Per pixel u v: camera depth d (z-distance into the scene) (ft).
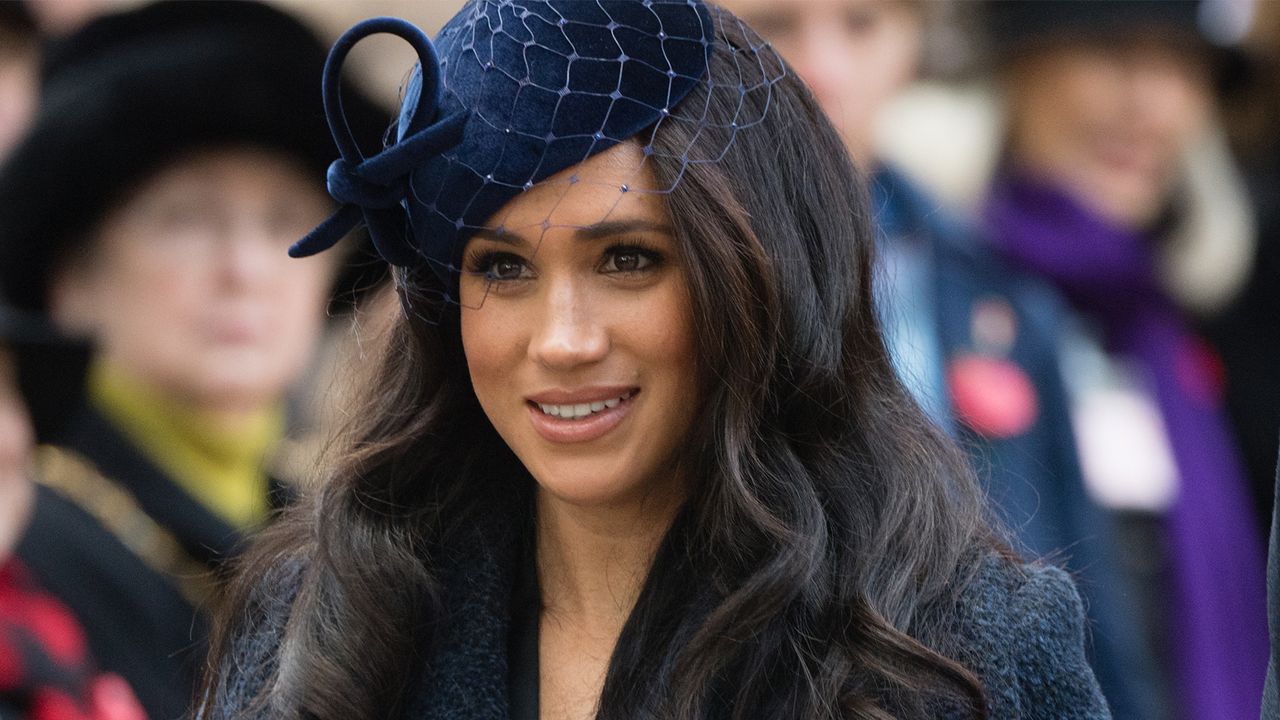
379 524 31.24
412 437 31.40
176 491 43.06
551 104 27.68
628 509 30.27
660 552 30.04
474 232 28.30
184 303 44.68
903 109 51.21
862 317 30.48
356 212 29.55
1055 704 28.73
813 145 29.96
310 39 45.83
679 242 28.09
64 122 44.45
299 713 30.09
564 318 28.12
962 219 49.19
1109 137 51.83
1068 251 50.62
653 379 28.66
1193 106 53.01
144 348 44.52
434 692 30.32
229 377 44.78
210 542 42.65
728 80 28.86
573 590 30.81
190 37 45.19
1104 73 51.55
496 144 27.76
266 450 45.60
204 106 44.60
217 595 38.73
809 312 29.32
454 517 31.42
